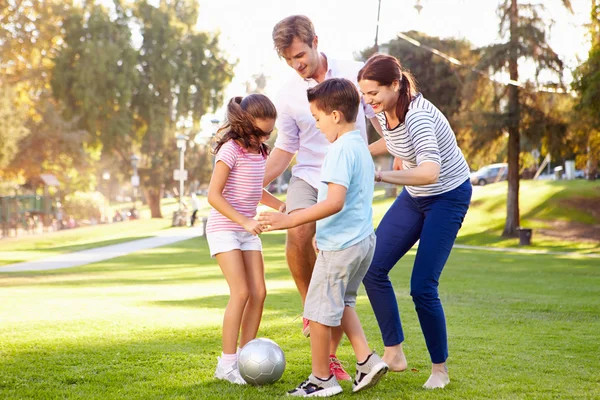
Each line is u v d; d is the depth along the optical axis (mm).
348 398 3396
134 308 6906
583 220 28594
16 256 17594
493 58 24328
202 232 28953
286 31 4266
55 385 3598
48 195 38188
